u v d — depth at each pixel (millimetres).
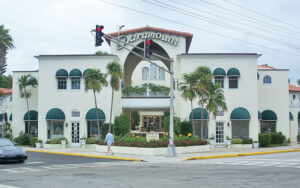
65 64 33844
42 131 33500
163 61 41594
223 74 32281
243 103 32562
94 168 16766
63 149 30938
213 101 27922
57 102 33656
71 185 11336
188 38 36188
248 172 14305
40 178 13062
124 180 12375
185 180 12219
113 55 33375
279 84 37094
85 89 30516
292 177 12688
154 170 15617
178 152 25828
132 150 25625
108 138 25531
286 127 36750
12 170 15820
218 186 10820
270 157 22969
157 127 58000
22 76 35750
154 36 35031
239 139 31797
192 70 32875
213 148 31422
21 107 37312
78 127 33469
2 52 45500
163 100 34312
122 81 36219
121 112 34750
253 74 32719
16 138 35594
